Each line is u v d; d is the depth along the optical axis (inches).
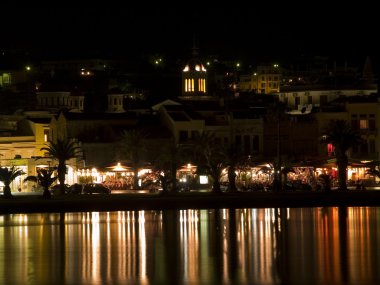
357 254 4879.4
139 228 6181.1
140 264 4680.1
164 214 7190.0
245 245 5290.4
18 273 4466.0
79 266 4645.7
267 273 4370.1
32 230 6156.5
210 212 7303.2
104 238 5684.1
